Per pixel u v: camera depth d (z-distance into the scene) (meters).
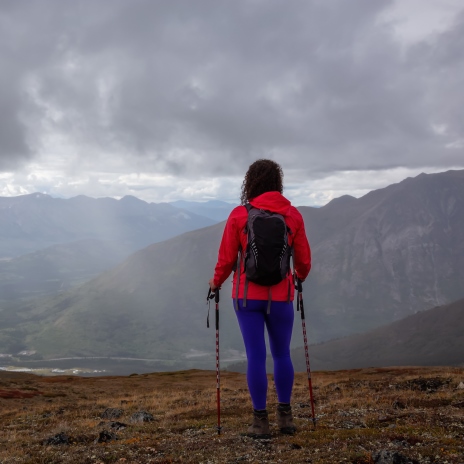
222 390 30.53
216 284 6.66
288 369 6.66
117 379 73.62
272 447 6.20
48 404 34.56
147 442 8.06
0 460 8.29
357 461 5.48
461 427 7.61
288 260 6.12
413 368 60.16
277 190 6.43
